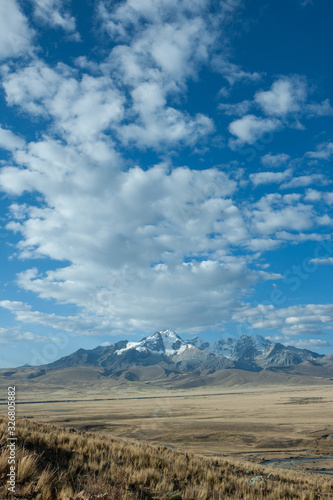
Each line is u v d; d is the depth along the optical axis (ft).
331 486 76.13
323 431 299.38
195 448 241.96
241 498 47.47
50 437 51.93
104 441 62.75
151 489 39.75
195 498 40.42
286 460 209.26
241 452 231.09
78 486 34.81
